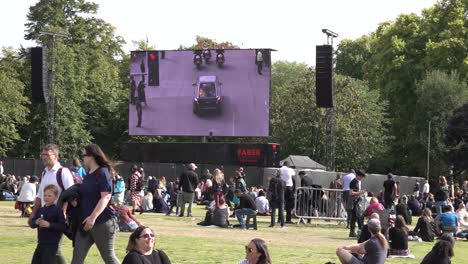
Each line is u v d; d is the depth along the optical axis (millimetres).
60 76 70000
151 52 46656
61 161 53656
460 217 29781
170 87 46375
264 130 44844
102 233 11164
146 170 48031
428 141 66750
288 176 30422
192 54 45938
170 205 35094
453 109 67688
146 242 9914
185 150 47188
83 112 77688
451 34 72500
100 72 78750
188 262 16172
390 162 73812
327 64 37031
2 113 66625
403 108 74938
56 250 11516
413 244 24719
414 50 75000
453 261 19875
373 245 13984
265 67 44812
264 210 34312
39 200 12367
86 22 82062
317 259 17906
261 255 9930
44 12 78375
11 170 55438
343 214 30938
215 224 26766
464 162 64375
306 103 69062
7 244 18234
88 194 11156
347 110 68500
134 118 47125
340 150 68188
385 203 30109
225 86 45406
